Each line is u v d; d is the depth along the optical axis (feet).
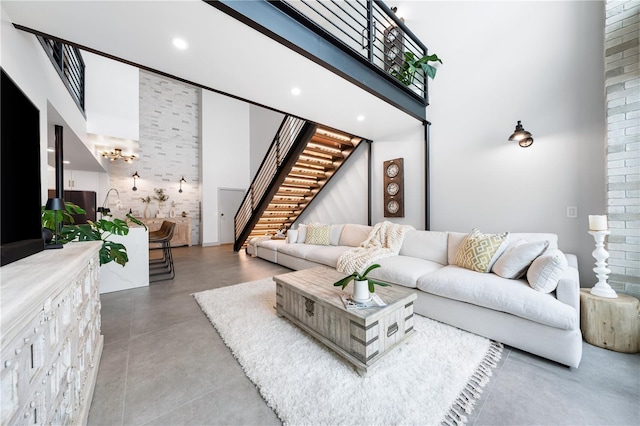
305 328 6.44
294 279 7.49
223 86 8.28
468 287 6.53
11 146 3.41
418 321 7.29
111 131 13.08
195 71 7.36
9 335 1.87
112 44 6.06
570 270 6.19
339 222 16.96
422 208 12.24
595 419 3.95
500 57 9.57
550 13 8.44
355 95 8.89
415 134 12.47
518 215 9.20
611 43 6.66
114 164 20.45
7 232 3.30
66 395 3.26
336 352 5.66
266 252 16.24
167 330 7.01
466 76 10.50
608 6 6.70
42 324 2.53
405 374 5.00
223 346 6.20
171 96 23.20
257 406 4.31
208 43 6.07
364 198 15.40
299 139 13.42
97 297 5.59
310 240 14.75
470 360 5.43
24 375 2.19
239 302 8.86
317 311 6.15
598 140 7.55
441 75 11.28
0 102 3.13
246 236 19.79
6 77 3.25
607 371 5.11
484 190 10.09
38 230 4.09
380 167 14.33
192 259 17.15
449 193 11.18
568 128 8.10
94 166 17.31
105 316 7.91
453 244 9.27
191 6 4.87
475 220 10.37
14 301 1.88
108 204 20.10
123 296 9.74
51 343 2.79
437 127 11.51
